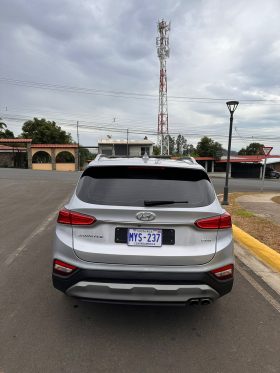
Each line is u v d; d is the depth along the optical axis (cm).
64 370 270
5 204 1176
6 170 3491
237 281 474
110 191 320
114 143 4812
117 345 308
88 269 300
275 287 455
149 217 301
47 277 467
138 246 304
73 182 2161
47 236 703
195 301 306
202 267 304
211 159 5906
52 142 6175
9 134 6325
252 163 5619
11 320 348
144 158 373
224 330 342
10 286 434
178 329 341
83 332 328
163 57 5306
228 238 320
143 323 350
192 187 329
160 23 5275
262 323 358
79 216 308
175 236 305
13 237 693
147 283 297
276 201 1448
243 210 1105
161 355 295
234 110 1384
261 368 281
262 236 714
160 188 323
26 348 299
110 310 374
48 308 375
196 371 274
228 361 289
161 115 5353
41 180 2314
